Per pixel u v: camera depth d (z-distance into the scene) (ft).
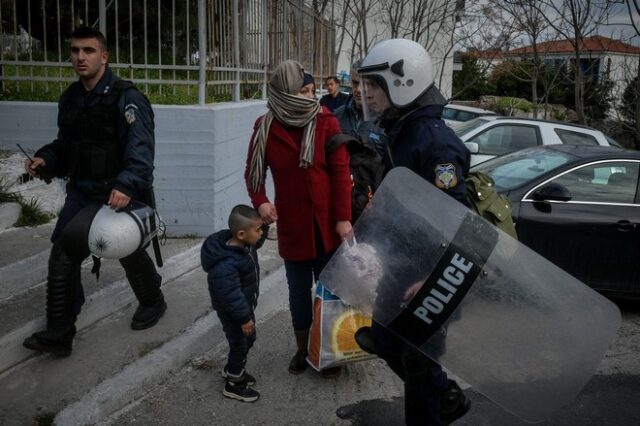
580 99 36.83
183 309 13.80
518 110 71.82
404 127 8.46
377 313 8.07
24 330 11.30
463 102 75.87
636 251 16.52
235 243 10.67
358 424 10.67
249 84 22.65
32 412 9.84
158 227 11.82
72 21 17.83
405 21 53.72
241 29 21.49
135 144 10.98
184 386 11.59
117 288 13.64
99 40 10.95
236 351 11.02
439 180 7.93
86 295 13.01
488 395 7.91
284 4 25.07
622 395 12.08
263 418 10.73
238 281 10.58
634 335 15.30
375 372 12.53
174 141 17.47
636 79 36.24
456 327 7.79
